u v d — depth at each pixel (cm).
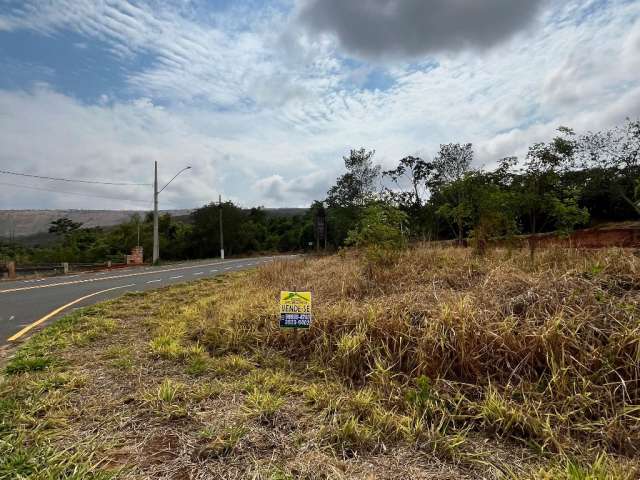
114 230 6141
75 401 352
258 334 534
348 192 3631
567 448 273
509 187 1002
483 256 774
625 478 232
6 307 931
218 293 990
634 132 2073
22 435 283
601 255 548
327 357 452
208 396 362
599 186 2177
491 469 254
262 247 6794
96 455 265
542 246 877
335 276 802
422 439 289
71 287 1390
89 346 540
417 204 3052
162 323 655
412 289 596
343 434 287
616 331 361
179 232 6072
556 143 840
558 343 357
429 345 398
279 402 342
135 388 383
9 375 421
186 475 244
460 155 2975
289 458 262
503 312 430
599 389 322
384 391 368
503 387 348
